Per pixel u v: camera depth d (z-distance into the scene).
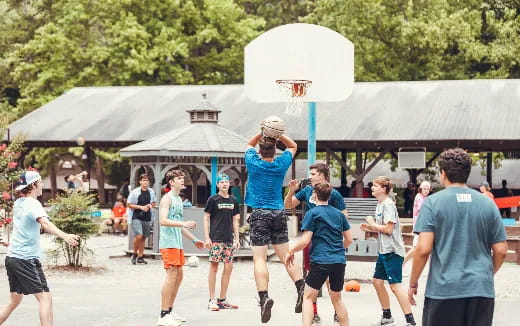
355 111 29.62
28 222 8.67
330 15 39.91
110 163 42.47
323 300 12.63
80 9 40.03
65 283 14.65
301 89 14.16
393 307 11.95
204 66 42.38
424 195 17.78
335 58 14.15
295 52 14.27
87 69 39.47
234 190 23.94
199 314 11.20
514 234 21.81
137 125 30.91
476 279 5.79
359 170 28.55
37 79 41.78
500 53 37.31
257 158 9.00
